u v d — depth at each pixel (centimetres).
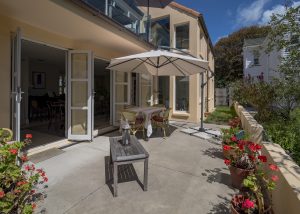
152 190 311
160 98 1037
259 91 682
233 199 234
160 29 952
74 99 579
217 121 959
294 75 364
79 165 399
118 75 764
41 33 469
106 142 566
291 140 407
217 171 381
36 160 420
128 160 297
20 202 230
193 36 926
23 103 797
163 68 673
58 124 797
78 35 519
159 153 481
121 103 772
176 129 760
